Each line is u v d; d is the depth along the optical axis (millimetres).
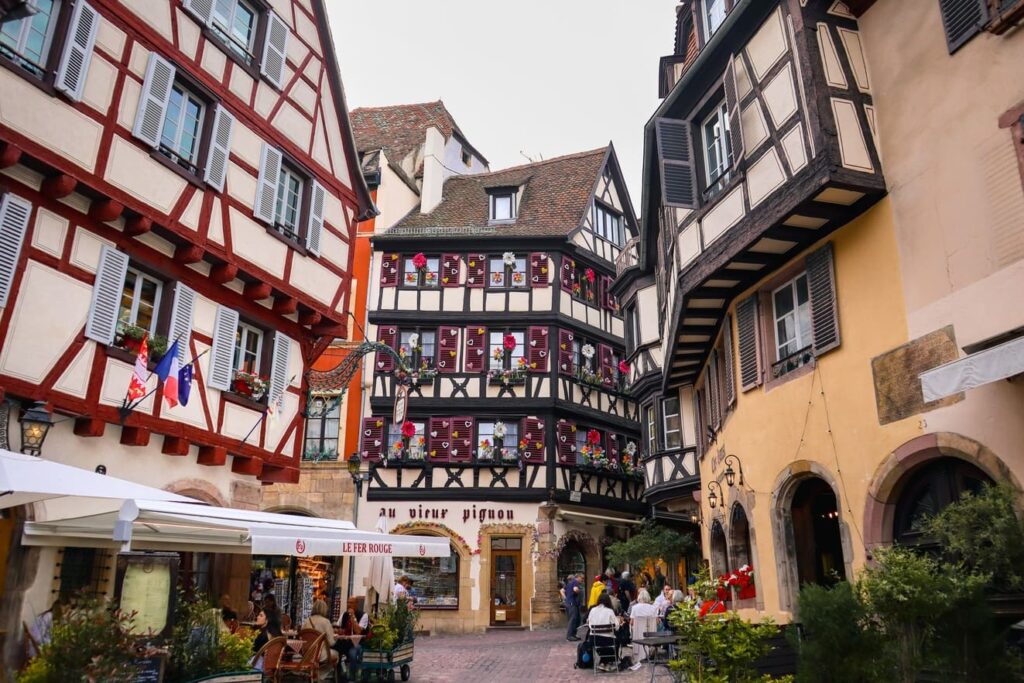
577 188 26188
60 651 5898
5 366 7977
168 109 10398
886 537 7668
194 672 7449
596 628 12242
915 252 7605
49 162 8406
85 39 8984
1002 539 5574
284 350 12547
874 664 5492
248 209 11461
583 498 23062
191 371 9797
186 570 11703
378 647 10883
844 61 8438
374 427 22281
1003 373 5504
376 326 23219
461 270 23781
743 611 10586
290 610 18703
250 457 11648
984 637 5461
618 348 26125
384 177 24812
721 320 12086
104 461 9273
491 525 21734
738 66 9641
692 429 17516
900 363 7645
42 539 8328
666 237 13094
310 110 13227
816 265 8984
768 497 9828
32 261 8367
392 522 21781
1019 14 6648
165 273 10242
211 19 11055
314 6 13578
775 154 8781
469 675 12070
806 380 9117
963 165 7152
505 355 23219
